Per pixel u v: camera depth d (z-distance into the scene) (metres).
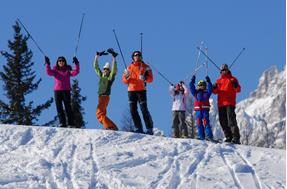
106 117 31.36
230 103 30.62
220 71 31.16
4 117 63.88
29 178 22.83
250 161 26.05
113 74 31.41
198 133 31.30
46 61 31.30
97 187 22.09
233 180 23.44
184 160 25.50
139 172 23.84
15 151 26.38
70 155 25.66
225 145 28.16
